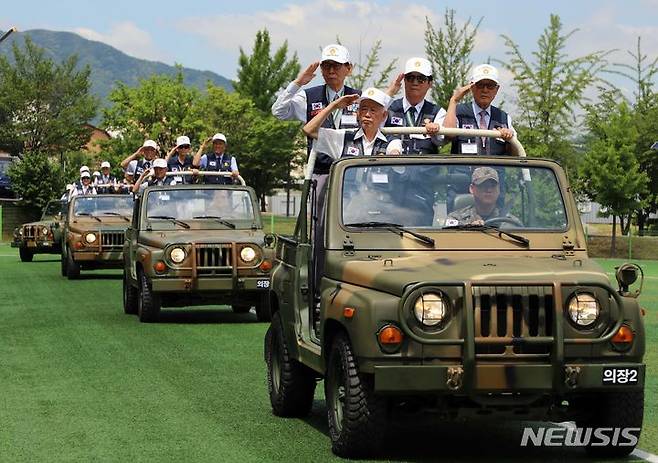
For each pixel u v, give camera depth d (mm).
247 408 19797
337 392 15812
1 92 184000
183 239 33625
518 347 14625
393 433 17703
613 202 87250
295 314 17906
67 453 16234
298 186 155375
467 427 18219
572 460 15758
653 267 71000
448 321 14523
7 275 55094
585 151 94750
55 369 24375
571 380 14609
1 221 108625
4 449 16500
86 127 190125
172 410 19578
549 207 17406
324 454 16031
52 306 38938
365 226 16938
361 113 19297
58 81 186875
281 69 166000
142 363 25312
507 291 14562
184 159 42000
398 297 14656
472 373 14414
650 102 105688
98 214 52750
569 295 14750
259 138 142250
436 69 79938
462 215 17203
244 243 33562
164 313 37188
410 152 21109
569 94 84875
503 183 17453
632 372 14773
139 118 127562
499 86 21062
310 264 17938
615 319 14852
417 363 14547
